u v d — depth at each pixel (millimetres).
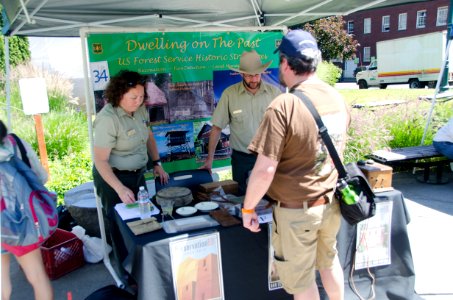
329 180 1913
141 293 2039
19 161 2236
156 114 3670
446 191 5074
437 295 2811
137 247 2023
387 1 3799
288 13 4062
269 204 2242
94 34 3270
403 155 5211
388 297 2686
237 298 2307
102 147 2631
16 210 2104
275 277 2389
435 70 20391
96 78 3314
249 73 3092
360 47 39406
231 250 2234
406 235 2678
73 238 3367
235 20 4188
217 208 2465
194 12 3951
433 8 33938
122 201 2721
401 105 7109
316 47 1864
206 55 3773
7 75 3857
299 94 1811
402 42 21688
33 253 2309
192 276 2146
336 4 3816
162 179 2920
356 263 2590
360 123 5652
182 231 2154
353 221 1996
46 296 2371
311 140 1796
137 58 3488
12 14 2951
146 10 3688
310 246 1959
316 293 2066
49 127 6652
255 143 1814
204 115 3873
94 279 3230
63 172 5672
